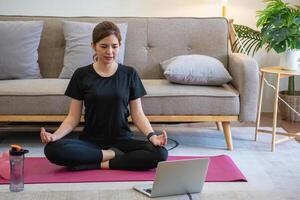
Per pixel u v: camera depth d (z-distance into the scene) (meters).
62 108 3.06
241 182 2.52
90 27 3.55
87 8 4.24
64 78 3.47
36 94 3.04
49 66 3.60
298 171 2.76
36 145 3.20
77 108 2.71
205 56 3.38
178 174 2.21
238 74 3.17
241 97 3.12
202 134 3.58
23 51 3.43
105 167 2.64
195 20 3.71
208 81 3.23
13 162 2.28
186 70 3.20
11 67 3.38
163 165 2.16
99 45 2.62
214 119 3.13
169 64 3.30
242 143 3.35
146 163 2.58
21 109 3.06
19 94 3.04
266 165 2.86
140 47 3.65
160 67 3.62
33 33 3.50
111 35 2.61
